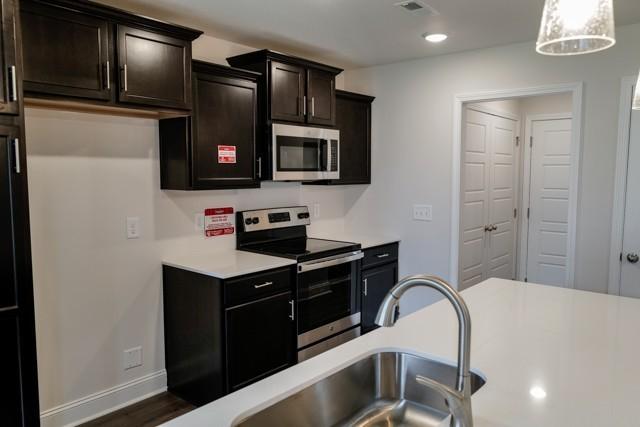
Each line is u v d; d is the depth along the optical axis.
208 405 1.20
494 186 4.71
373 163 4.26
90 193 2.64
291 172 3.32
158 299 3.00
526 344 1.61
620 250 3.11
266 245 3.51
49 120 2.46
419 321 1.89
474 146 4.28
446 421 1.11
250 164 3.14
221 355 2.65
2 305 1.84
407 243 4.09
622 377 1.34
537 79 3.35
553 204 5.11
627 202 3.07
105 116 2.68
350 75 4.34
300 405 1.33
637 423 1.09
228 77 2.96
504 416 1.12
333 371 1.44
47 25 2.10
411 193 4.04
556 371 1.38
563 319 1.88
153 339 2.99
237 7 2.65
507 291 2.33
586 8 0.97
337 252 3.37
